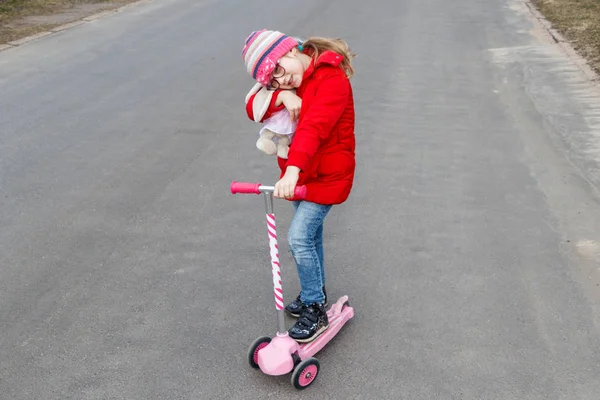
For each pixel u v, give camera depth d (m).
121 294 3.99
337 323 3.53
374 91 8.16
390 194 5.33
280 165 3.27
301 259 3.28
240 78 8.73
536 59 9.48
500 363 3.35
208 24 12.12
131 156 6.18
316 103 2.95
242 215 5.02
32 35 11.05
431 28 11.70
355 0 14.69
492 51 10.05
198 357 3.43
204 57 9.81
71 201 5.23
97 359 3.41
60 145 6.43
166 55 9.95
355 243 4.56
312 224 3.25
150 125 7.01
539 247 4.46
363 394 3.16
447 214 4.97
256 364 3.30
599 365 3.32
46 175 5.72
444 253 4.41
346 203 5.18
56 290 4.03
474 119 7.12
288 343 3.16
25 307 3.85
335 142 3.16
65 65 9.36
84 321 3.73
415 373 3.29
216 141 6.58
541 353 3.42
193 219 4.95
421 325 3.67
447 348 3.48
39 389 3.20
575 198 5.18
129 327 3.68
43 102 7.74
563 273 4.14
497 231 4.69
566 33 10.94
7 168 5.86
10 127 6.90
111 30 11.59
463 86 8.33
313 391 3.18
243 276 4.18
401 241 4.58
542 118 7.09
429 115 7.27
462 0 14.68
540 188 5.38
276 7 13.78
